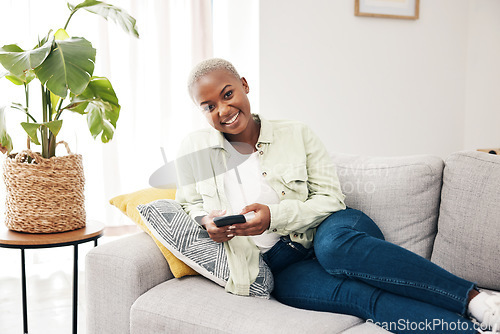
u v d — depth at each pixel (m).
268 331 1.15
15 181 1.75
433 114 3.22
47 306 2.21
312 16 2.84
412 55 3.11
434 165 1.57
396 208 1.57
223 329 1.20
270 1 2.73
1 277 2.58
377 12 2.96
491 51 3.18
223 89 1.45
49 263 2.79
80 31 2.70
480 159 1.49
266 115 2.80
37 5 2.60
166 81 2.92
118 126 2.85
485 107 3.25
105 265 1.46
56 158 1.75
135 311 1.36
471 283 1.15
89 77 1.65
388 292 1.24
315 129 2.94
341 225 1.39
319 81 2.90
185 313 1.28
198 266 1.42
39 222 1.74
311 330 1.13
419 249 1.54
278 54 2.79
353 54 2.96
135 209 1.66
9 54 1.61
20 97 2.60
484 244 1.39
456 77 3.25
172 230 1.45
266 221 1.39
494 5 3.14
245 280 1.36
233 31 2.98
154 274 1.46
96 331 1.49
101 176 2.82
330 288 1.31
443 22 3.16
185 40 2.99
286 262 1.51
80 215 1.84
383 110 3.09
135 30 1.92
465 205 1.45
